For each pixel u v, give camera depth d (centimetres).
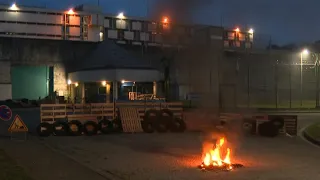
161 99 2806
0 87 4381
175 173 939
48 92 4797
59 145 1453
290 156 1202
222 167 1001
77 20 5784
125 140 1616
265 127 1772
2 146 1358
